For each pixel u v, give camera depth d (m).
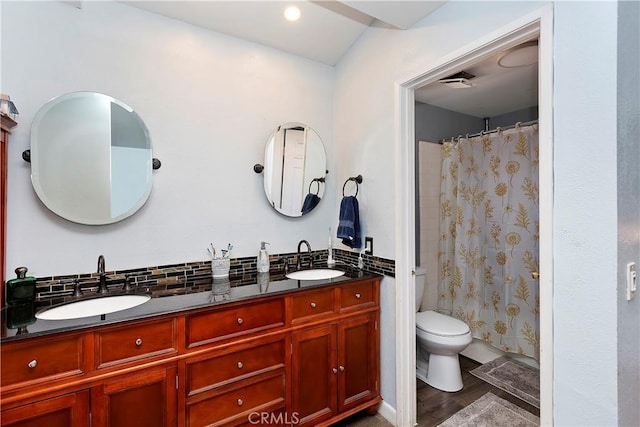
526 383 2.17
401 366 1.77
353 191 2.15
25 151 1.39
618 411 0.93
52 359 1.06
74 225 1.50
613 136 0.92
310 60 2.27
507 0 1.21
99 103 1.56
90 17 1.54
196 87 1.83
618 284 0.93
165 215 1.73
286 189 2.14
